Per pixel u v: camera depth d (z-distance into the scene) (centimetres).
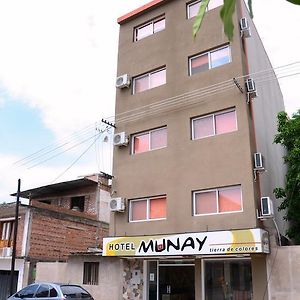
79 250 2353
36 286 1378
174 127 1584
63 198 2717
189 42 1645
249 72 1549
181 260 1490
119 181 1695
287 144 1622
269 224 1412
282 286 1206
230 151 1405
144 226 1552
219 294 1346
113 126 1783
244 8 1642
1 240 2269
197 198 1452
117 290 1578
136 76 1802
